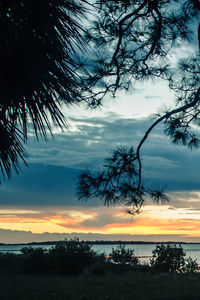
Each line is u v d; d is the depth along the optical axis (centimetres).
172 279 1254
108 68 654
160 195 554
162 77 686
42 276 1336
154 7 630
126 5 643
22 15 381
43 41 400
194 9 621
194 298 791
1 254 1803
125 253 1717
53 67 408
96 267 1432
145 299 848
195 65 670
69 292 999
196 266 1625
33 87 402
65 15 421
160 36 659
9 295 942
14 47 379
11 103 408
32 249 1661
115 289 1054
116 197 571
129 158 591
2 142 413
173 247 1641
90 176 579
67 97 433
